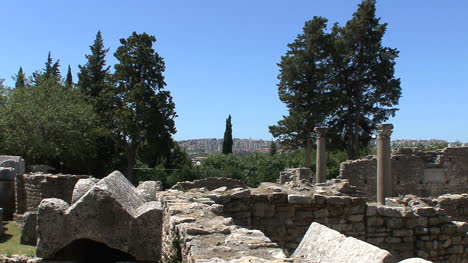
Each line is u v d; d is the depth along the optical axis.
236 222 12.22
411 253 11.96
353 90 47.44
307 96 46.41
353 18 46.47
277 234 12.27
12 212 24.61
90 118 48.28
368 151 52.75
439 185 32.97
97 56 63.47
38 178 22.95
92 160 54.72
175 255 7.02
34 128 43.97
